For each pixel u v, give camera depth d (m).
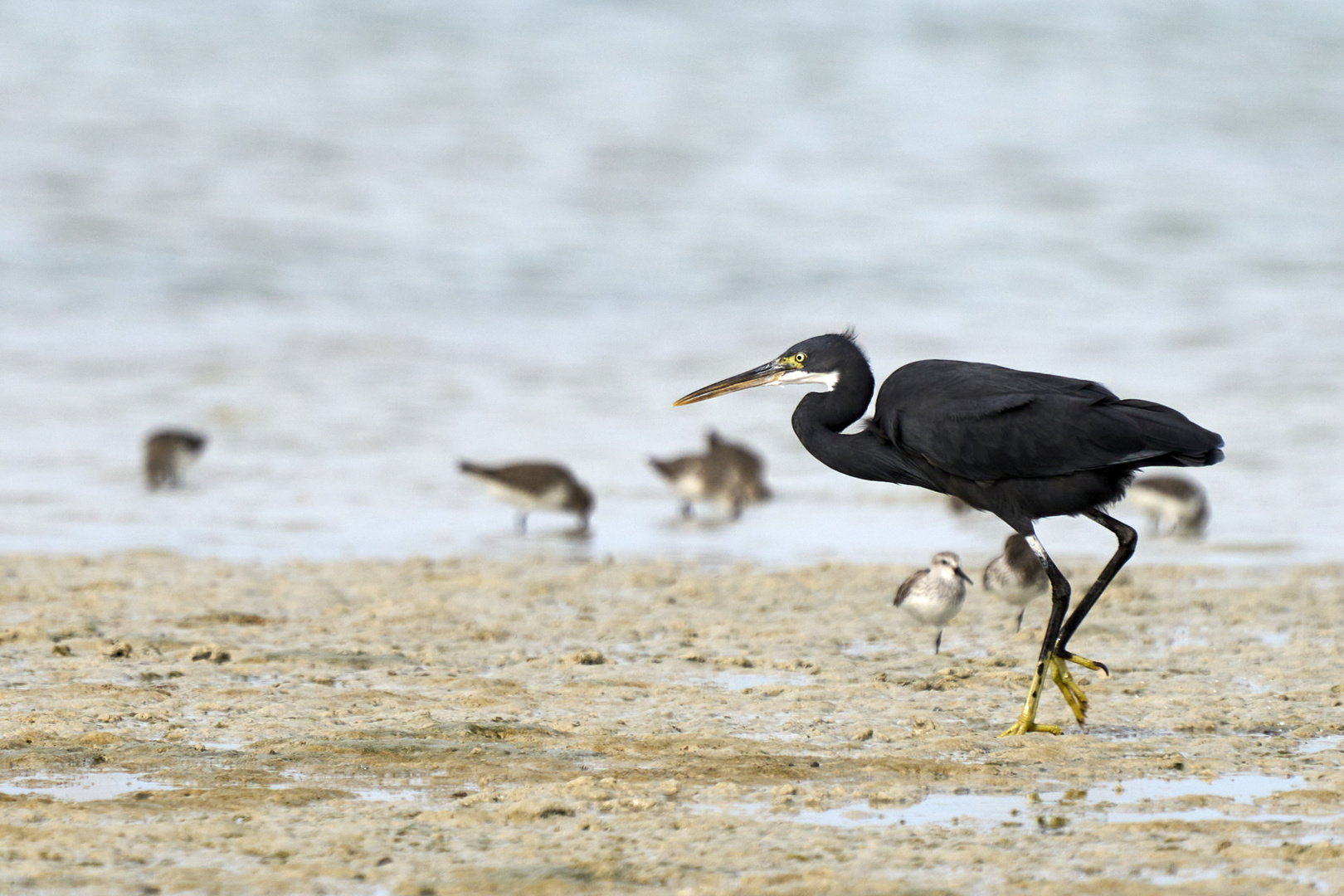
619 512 18.62
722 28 63.53
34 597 12.63
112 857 6.51
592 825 7.02
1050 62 59.88
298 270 32.34
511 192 39.88
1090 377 24.80
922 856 6.61
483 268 33.09
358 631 11.55
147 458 18.69
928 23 66.44
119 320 28.31
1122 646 11.30
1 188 37.50
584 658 10.58
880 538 17.08
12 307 28.80
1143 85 56.56
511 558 15.42
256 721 8.78
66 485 18.92
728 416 23.78
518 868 6.44
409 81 52.47
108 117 45.44
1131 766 8.08
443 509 18.38
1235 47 63.91
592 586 13.68
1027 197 40.91
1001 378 8.95
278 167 41.31
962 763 8.09
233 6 63.28
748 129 47.78
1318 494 18.70
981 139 47.75
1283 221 38.81
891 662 10.76
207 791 7.43
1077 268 34.00
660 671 10.35
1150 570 14.62
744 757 8.12
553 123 47.66
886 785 7.71
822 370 9.78
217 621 11.78
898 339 27.97
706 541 16.89
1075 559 15.43
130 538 16.14
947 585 11.03
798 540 16.94
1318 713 9.20
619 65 56.38
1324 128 50.66
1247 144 48.25
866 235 36.69
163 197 37.62
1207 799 7.48
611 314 30.06
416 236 35.41
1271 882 6.28
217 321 28.55
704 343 27.89
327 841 6.74
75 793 7.42
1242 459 20.34
